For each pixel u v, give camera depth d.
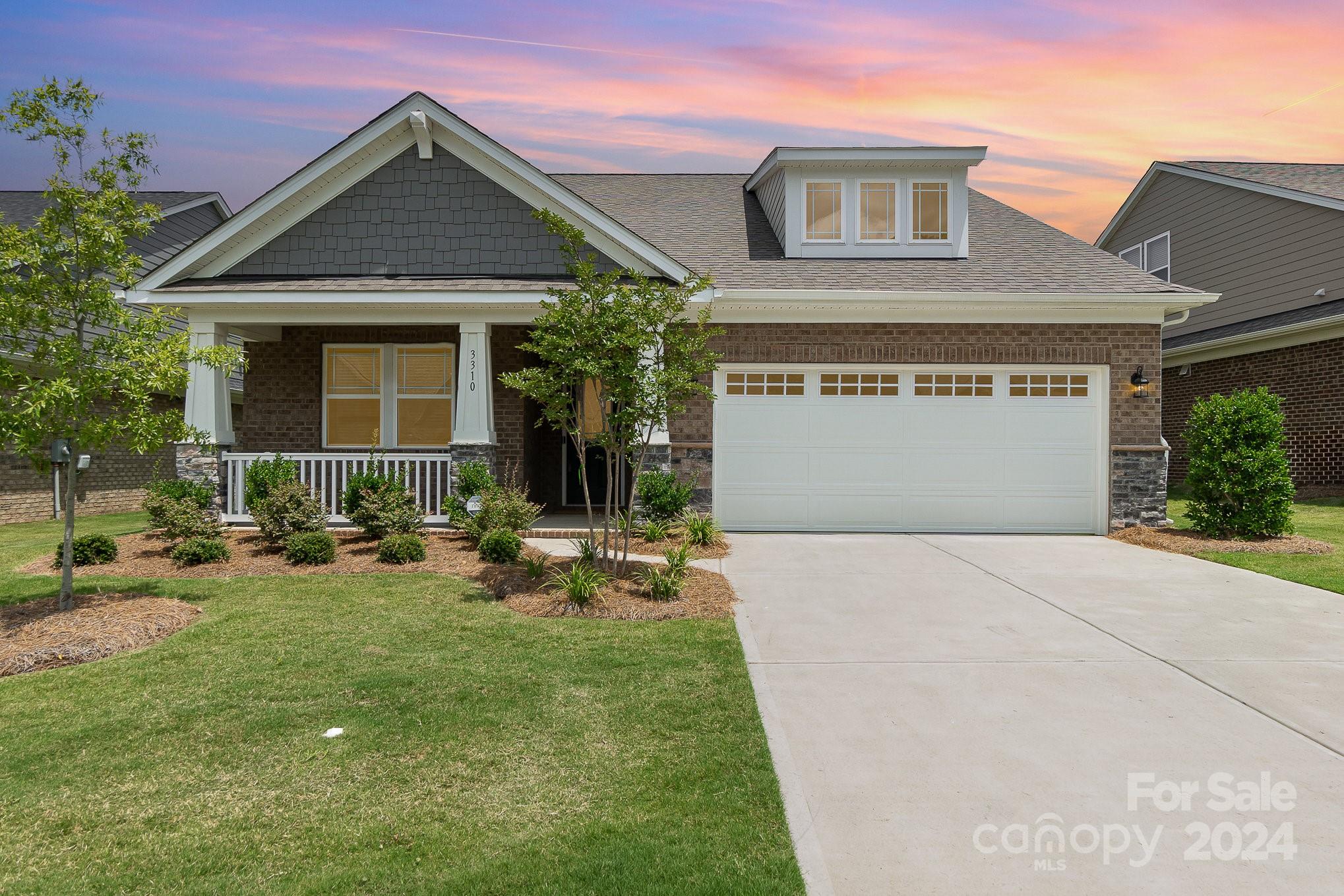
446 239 12.30
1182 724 4.77
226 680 5.46
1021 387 12.52
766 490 12.56
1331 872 3.26
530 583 8.16
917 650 6.22
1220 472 11.05
